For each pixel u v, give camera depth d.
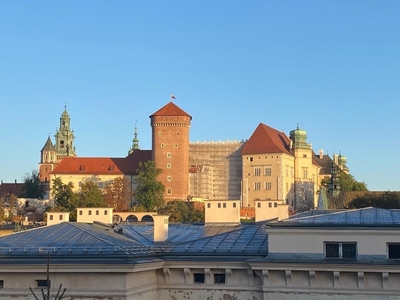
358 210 40.78
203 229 46.50
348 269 34.53
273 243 36.44
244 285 37.03
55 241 38.69
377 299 34.56
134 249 37.69
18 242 38.94
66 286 35.50
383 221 36.88
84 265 34.84
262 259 35.94
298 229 36.00
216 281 37.84
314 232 35.81
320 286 35.31
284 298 35.75
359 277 34.53
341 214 39.56
